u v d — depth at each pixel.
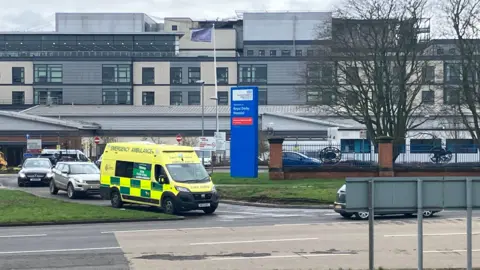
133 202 25.64
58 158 49.41
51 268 12.61
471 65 43.03
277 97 81.44
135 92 81.88
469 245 11.01
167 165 24.61
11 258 13.79
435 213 24.11
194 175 24.86
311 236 17.39
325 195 29.78
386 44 44.47
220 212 26.02
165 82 81.81
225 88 81.88
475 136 46.28
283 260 13.57
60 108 77.56
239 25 92.00
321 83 46.19
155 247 15.35
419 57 45.16
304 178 39.81
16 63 81.44
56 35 83.69
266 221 21.94
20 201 26.05
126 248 15.20
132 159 26.00
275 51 86.12
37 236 17.64
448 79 54.34
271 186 34.38
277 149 39.50
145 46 84.25
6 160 68.19
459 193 11.05
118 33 83.94
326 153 41.47
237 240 16.59
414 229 19.06
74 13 91.12
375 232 18.31
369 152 41.06
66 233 18.33
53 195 32.84
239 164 40.72
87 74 81.50
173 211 23.88
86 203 28.98
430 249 15.12
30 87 81.44
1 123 68.75
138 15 91.62
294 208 28.34
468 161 41.59
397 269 12.38
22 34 83.56
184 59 81.81
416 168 40.09
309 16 85.69
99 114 74.38
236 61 81.94
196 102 81.94
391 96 44.94
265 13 86.38
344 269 12.49
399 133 44.78
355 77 45.31
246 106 40.34
